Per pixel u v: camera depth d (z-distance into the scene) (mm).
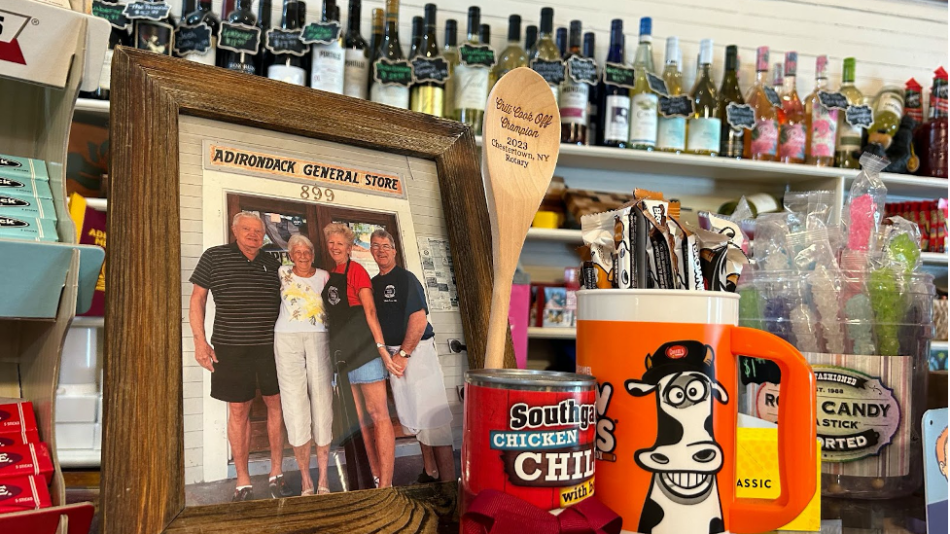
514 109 551
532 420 442
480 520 441
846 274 704
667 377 495
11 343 657
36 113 660
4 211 545
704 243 579
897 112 2586
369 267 575
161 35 1825
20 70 548
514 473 439
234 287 505
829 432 688
